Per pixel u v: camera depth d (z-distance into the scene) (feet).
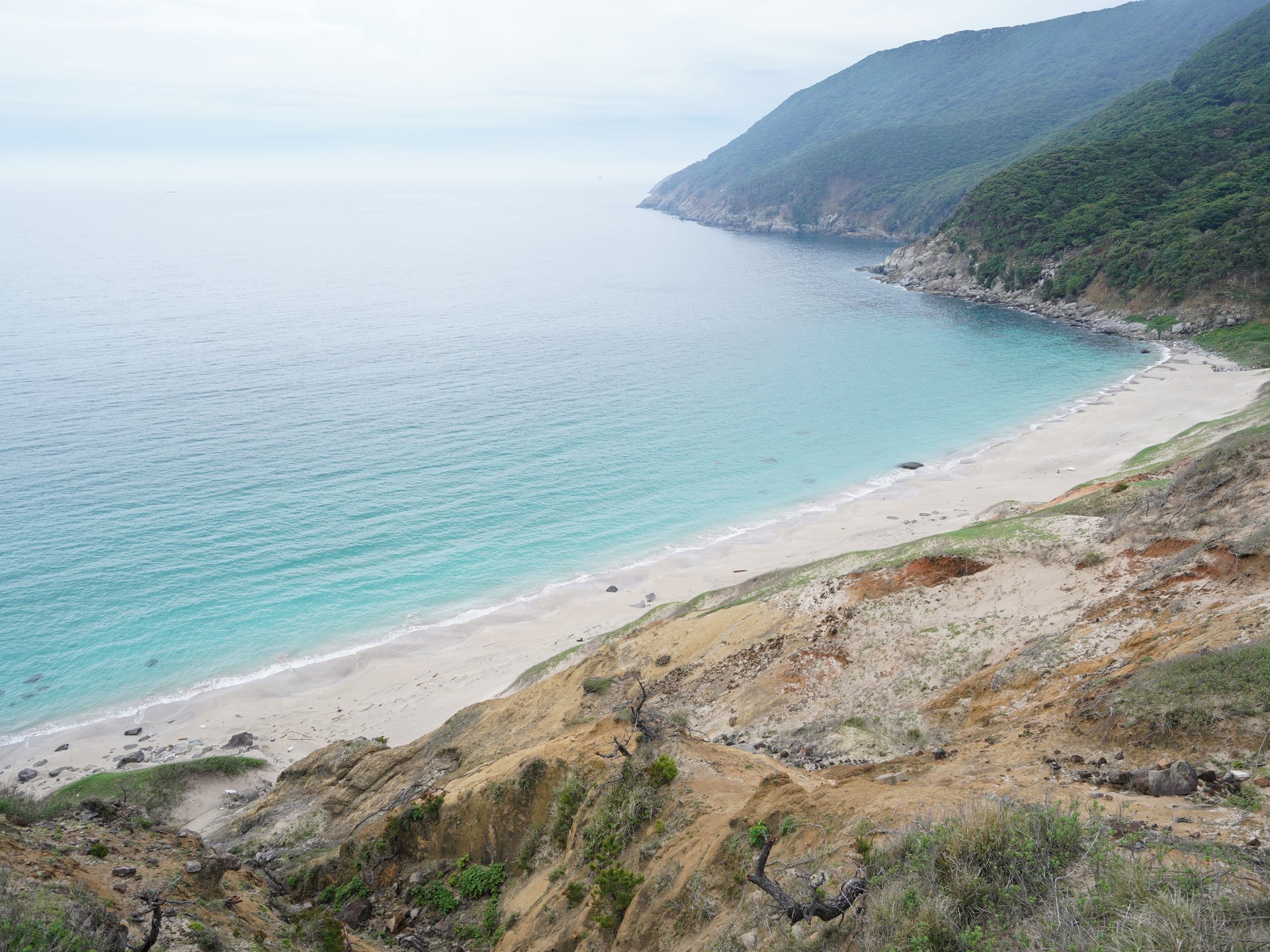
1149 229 444.14
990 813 28.35
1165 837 26.63
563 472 251.60
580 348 415.23
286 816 106.11
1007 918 23.77
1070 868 25.17
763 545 201.46
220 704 148.25
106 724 143.23
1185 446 192.03
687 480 247.29
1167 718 40.86
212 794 123.13
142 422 285.43
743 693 96.58
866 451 268.00
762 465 257.75
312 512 221.46
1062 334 416.26
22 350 387.75
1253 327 353.10
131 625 171.42
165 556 197.47
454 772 99.96
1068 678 67.00
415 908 66.74
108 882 45.60
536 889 57.88
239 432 278.26
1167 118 606.55
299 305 535.19
